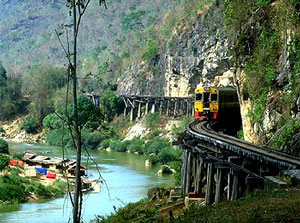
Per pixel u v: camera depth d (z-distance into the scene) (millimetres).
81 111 25859
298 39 46312
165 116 133750
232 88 62250
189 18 138000
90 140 125812
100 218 47250
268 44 52594
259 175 29516
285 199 23453
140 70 158000
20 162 85312
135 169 91438
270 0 54406
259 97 51625
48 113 155000
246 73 54625
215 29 115062
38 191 67188
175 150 98625
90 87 170375
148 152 114125
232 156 31516
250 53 55344
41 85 163375
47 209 59406
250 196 26766
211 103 58281
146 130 132375
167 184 73750
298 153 38469
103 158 107938
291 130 41312
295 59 46344
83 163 97875
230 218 22453
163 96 140000
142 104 147125
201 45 120875
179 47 133250
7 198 62938
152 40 165125
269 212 21828
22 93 172750
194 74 126125
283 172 26922
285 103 46281
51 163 84750
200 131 42250
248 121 55062
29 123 153875
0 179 67688
